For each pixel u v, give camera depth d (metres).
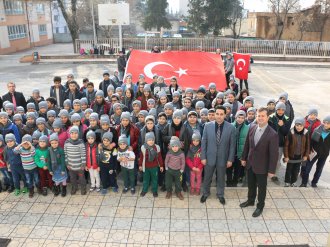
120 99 8.56
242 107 7.33
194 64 12.01
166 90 9.50
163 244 4.96
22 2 36.47
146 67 12.00
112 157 6.18
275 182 7.06
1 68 22.69
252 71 21.69
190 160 6.14
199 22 38.44
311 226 5.38
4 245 4.95
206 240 5.05
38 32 41.12
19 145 6.09
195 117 6.16
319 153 6.43
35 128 7.06
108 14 23.62
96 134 6.32
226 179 7.04
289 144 6.46
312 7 32.25
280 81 18.58
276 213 5.73
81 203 6.05
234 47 27.03
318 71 21.98
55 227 5.37
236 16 38.47
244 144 5.82
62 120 6.79
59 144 6.14
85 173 6.73
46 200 6.16
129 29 59.19
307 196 6.28
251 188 5.78
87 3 42.16
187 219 5.56
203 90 8.07
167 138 6.22
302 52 26.59
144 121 6.72
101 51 26.53
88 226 5.39
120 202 6.08
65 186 6.29
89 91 9.09
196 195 6.31
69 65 23.77
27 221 5.53
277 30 33.28
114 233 5.21
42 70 21.67
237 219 5.56
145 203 6.04
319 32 32.97
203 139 5.82
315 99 14.59
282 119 6.62
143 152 6.02
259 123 5.31
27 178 6.15
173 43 27.25
